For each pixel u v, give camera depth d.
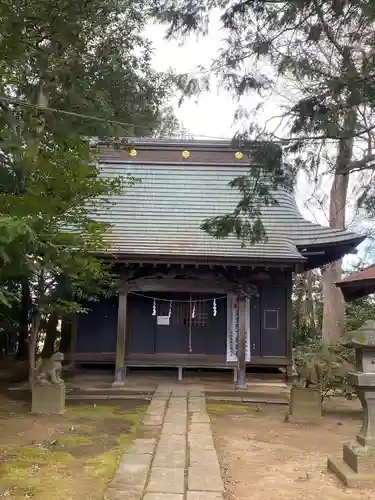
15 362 15.99
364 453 5.15
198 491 4.67
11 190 7.30
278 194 15.77
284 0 6.79
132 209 15.16
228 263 12.59
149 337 14.28
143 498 4.46
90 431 7.57
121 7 10.87
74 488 4.83
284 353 13.90
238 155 16.70
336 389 10.10
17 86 7.82
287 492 4.82
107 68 10.42
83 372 14.16
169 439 6.91
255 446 6.84
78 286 11.18
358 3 6.00
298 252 13.38
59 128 6.29
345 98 6.58
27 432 7.40
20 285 11.30
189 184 16.20
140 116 9.76
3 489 4.79
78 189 7.95
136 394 11.61
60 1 6.04
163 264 12.77
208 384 13.07
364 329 5.48
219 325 14.37
